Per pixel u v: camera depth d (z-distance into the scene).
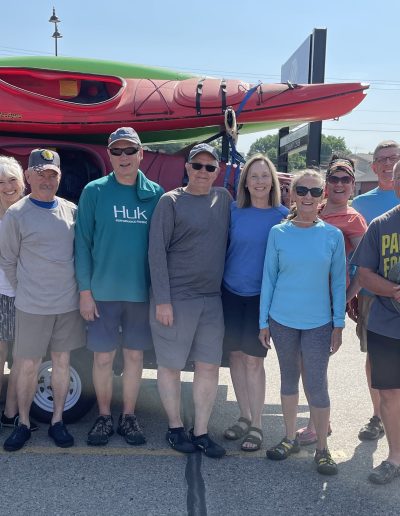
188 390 5.53
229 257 4.18
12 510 3.35
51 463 3.94
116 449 4.18
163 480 3.74
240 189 4.13
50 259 4.01
